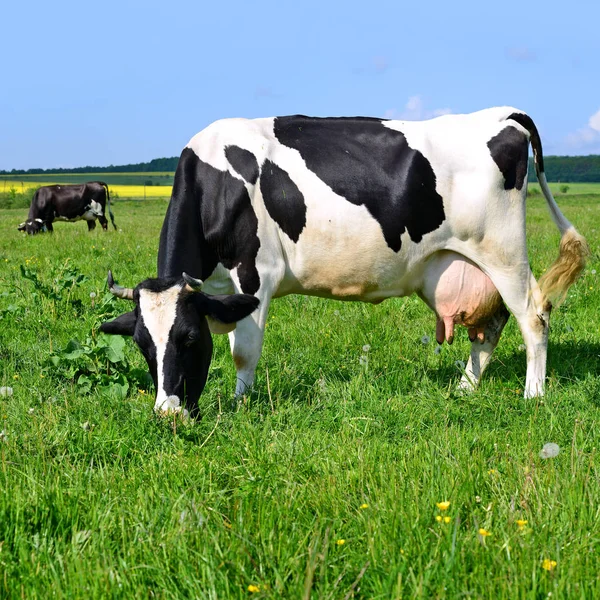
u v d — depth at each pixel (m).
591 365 6.17
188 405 4.67
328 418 4.79
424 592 2.48
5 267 12.06
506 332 7.42
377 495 3.29
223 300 4.84
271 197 5.48
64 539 3.07
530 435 4.29
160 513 3.20
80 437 4.19
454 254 5.77
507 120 5.69
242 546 2.75
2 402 4.89
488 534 2.81
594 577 2.59
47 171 144.50
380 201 5.49
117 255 12.70
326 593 2.50
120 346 5.62
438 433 4.32
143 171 159.88
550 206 5.86
